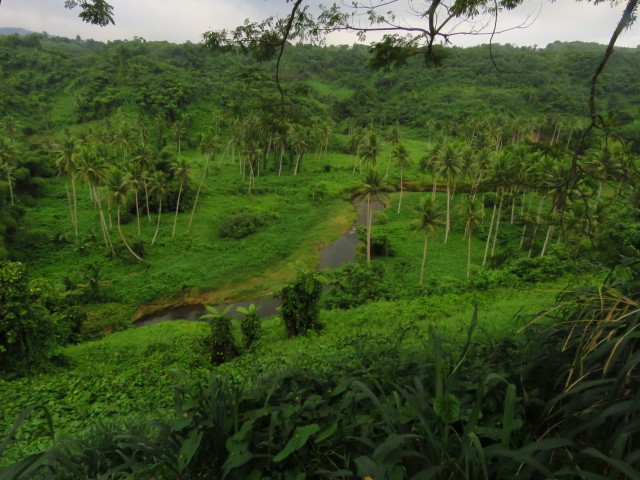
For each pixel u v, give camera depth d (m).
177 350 15.08
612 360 1.94
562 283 12.24
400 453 1.73
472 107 93.06
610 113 4.09
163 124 75.56
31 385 9.49
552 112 81.00
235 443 2.06
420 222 30.25
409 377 2.77
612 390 1.83
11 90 91.62
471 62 118.12
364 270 24.08
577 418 2.17
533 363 2.51
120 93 86.69
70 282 29.34
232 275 33.62
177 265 35.22
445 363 2.73
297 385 2.72
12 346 11.50
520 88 97.06
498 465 1.80
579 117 71.31
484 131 67.00
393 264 35.47
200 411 2.32
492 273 15.95
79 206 49.97
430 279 28.45
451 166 34.91
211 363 13.30
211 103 90.44
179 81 89.25
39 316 12.08
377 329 11.40
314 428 2.02
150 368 11.21
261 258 36.59
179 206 47.94
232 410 2.32
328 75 130.38
